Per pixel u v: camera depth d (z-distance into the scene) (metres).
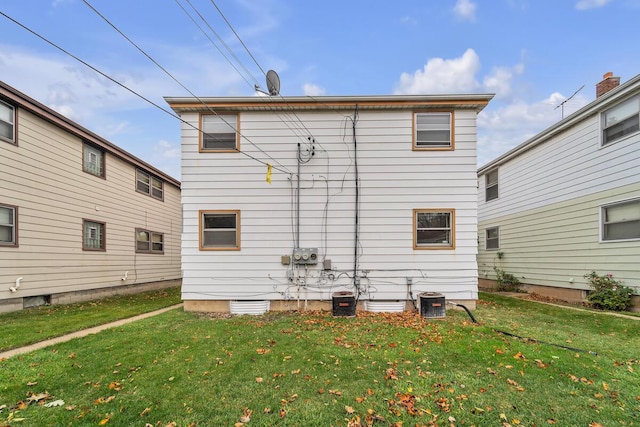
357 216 7.88
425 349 4.68
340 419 2.90
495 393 3.35
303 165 7.95
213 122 8.03
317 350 4.66
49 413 2.99
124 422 2.86
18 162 8.22
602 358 4.31
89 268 10.55
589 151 8.91
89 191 10.65
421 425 2.80
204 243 7.91
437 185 7.85
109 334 5.59
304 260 7.72
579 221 9.23
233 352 4.59
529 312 7.57
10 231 8.05
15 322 6.62
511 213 12.42
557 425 2.81
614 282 8.06
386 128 7.94
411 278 7.76
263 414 2.98
